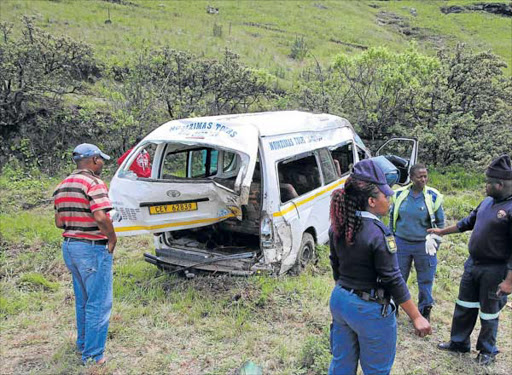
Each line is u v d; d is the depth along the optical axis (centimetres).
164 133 565
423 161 1300
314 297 554
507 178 407
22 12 1953
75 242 415
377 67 1381
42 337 475
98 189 412
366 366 316
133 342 466
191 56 1381
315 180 668
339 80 1470
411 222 498
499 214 412
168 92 1270
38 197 970
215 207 531
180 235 635
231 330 482
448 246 766
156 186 530
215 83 1327
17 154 1140
